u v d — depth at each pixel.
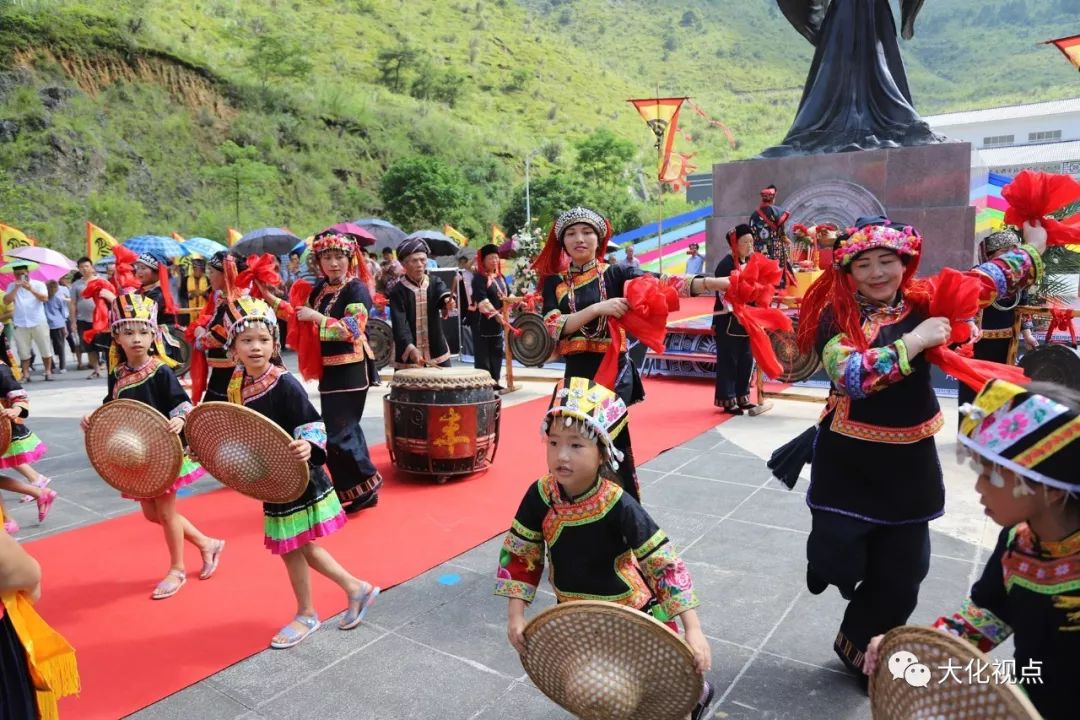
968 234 11.64
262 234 19.12
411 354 6.54
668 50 157.50
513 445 7.05
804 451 3.36
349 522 5.10
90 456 3.93
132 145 43.44
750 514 5.04
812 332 3.04
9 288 12.53
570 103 104.94
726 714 2.91
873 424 2.82
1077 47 8.16
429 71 85.50
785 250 8.34
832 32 12.89
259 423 3.27
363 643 3.55
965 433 1.72
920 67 168.50
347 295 5.30
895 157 12.05
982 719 1.52
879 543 2.95
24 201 36.53
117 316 4.16
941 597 3.78
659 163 15.48
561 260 4.23
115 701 3.11
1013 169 49.25
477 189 55.88
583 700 2.04
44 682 2.23
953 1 195.00
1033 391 1.67
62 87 42.44
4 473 6.62
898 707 1.70
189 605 3.98
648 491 5.55
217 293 5.67
